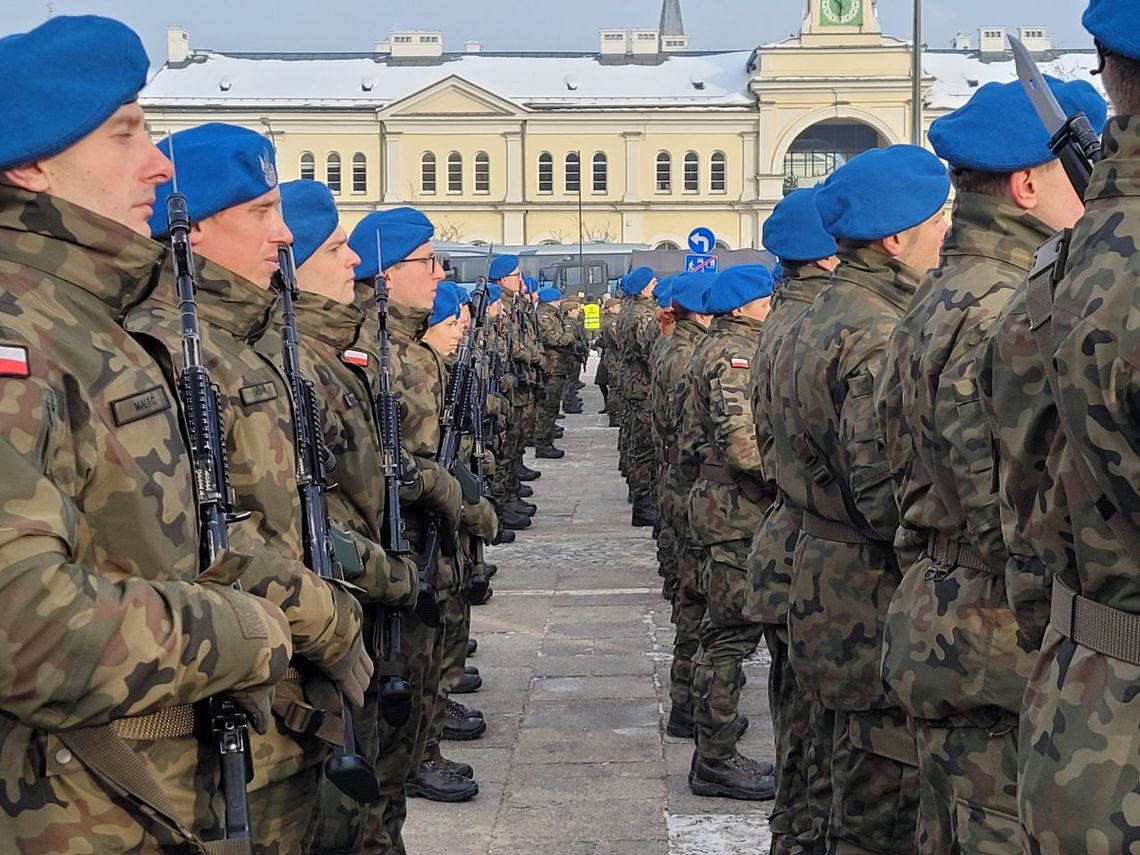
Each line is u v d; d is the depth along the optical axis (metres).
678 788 5.82
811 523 4.12
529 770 6.07
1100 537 2.31
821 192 4.15
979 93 3.32
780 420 4.20
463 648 5.88
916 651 3.26
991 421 2.63
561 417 21.95
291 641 2.64
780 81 64.06
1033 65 2.68
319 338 4.11
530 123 64.69
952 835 3.30
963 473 3.04
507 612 9.22
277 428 3.10
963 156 3.25
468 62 68.88
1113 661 2.32
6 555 2.13
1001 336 2.54
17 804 2.36
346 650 3.04
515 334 13.09
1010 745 3.14
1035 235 3.25
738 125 64.88
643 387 12.51
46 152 2.40
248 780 2.65
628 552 11.39
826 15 64.44
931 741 3.27
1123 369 2.20
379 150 65.00
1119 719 2.29
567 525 12.91
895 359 3.36
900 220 3.95
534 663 7.87
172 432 2.50
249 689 2.47
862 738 3.96
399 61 68.44
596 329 42.81
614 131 64.88
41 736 2.37
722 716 5.68
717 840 5.24
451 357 6.69
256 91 66.38
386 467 4.20
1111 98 2.34
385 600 3.94
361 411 4.09
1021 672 3.09
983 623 3.14
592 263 51.69
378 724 4.21
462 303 7.89
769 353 4.50
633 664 7.81
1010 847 3.12
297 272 4.27
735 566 5.63
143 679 2.22
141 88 2.53
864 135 65.94
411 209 5.57
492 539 5.89
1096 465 2.28
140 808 2.43
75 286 2.43
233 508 2.75
